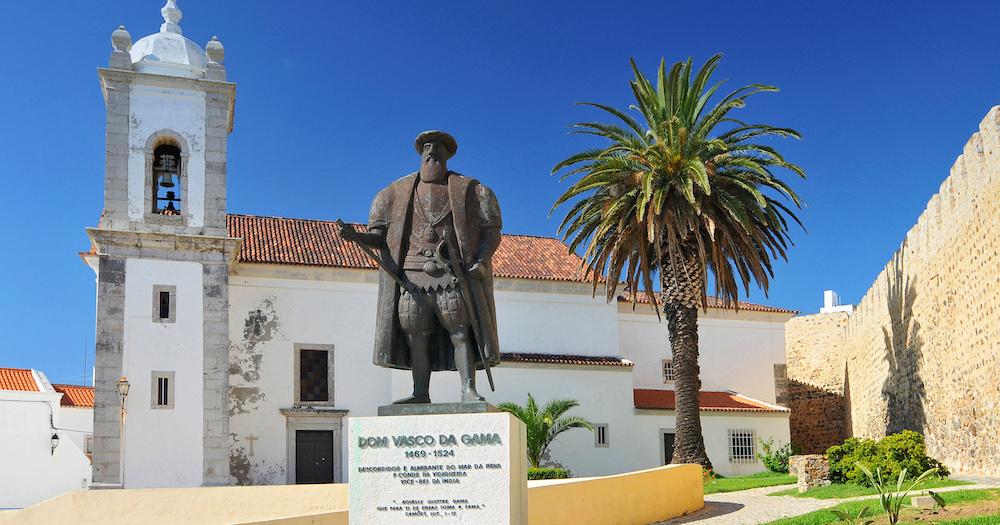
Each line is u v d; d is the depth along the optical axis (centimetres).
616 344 3841
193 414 2898
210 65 3145
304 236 3672
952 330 2459
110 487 2759
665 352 4112
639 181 2781
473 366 888
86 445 4800
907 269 3003
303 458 3256
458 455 798
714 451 3806
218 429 2911
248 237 3534
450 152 940
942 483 1944
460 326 888
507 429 793
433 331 909
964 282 2327
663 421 3750
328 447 3294
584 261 2981
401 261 903
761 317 4294
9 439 4394
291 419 3262
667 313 2892
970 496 1595
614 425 3669
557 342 3738
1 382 4522
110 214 2961
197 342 2948
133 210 2986
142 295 2928
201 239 2989
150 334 2911
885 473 2081
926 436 2784
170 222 3011
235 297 3303
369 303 3447
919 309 2841
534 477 3039
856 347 4019
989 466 2156
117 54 3062
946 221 2497
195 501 1888
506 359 3531
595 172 2777
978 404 2233
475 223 911
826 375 4503
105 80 3038
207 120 3114
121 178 2997
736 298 3041
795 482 2545
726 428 3850
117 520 1848
